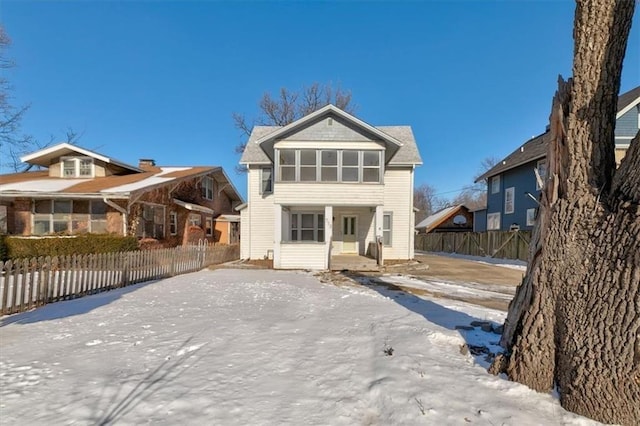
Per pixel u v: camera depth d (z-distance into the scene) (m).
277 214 13.42
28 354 3.74
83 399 2.75
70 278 7.00
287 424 2.43
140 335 4.39
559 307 2.84
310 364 3.43
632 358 2.38
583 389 2.56
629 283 2.42
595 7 2.86
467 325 4.70
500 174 24.95
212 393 2.85
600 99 2.88
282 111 29.23
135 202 14.55
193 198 19.97
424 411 2.56
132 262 9.07
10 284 6.00
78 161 16.95
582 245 2.75
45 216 14.38
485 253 21.41
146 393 2.85
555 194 3.00
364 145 13.47
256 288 8.25
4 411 2.57
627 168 2.61
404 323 4.78
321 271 12.49
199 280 9.62
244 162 16.67
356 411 2.61
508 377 3.10
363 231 16.22
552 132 3.13
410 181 16.09
